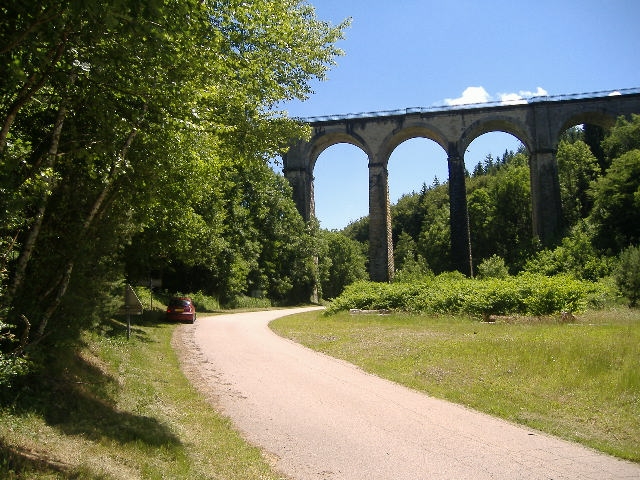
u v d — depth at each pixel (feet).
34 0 18.16
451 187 178.60
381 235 181.57
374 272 179.63
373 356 55.88
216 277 154.10
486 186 386.93
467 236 175.94
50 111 30.40
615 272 116.16
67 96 26.05
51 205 32.07
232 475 21.44
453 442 26.91
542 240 172.55
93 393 29.68
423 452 25.29
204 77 31.48
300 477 21.97
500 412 32.81
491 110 179.01
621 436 27.78
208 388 39.55
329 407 34.30
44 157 26.81
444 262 307.99
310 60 54.19
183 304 98.73
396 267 379.55
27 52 20.18
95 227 36.32
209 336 75.77
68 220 33.35
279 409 33.63
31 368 25.17
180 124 29.48
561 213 174.09
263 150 52.08
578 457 24.62
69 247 32.45
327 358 56.65
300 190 201.26
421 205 453.17
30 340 28.30
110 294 46.73
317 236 222.89
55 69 22.34
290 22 49.80
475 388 39.06
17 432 19.72
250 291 191.31
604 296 106.42
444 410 33.83
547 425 29.91
